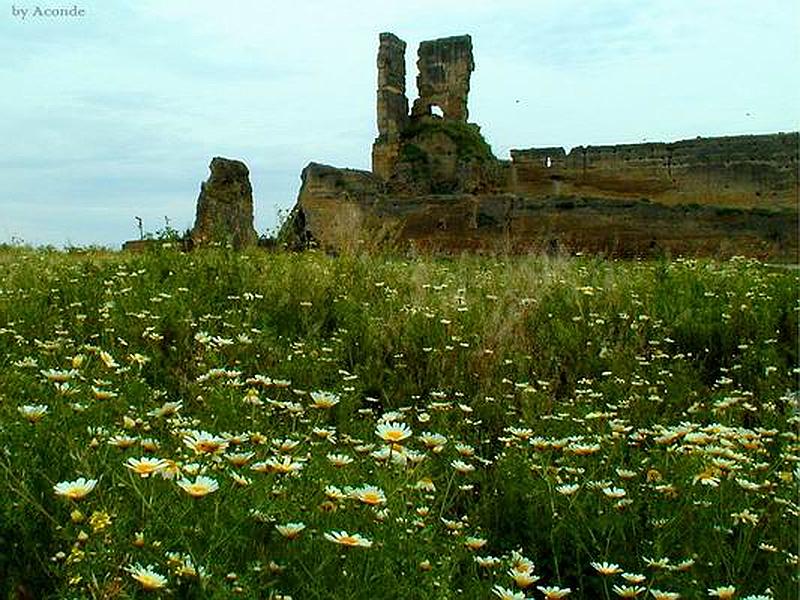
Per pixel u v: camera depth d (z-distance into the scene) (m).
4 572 2.39
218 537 2.44
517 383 5.96
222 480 2.82
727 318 7.85
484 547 3.39
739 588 2.87
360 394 5.67
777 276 11.82
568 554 3.34
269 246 14.86
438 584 2.49
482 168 51.75
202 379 4.91
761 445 4.37
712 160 47.81
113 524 2.39
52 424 3.06
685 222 43.12
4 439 2.90
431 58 62.53
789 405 5.45
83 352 5.79
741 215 42.41
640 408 5.50
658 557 2.95
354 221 12.84
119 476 2.69
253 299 8.34
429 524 3.02
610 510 3.37
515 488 3.75
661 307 8.39
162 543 2.39
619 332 7.57
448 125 57.91
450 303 8.05
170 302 7.41
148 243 11.70
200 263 9.98
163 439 3.66
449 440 4.37
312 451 3.82
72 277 9.76
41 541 2.50
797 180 45.97
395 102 62.88
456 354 6.61
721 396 5.74
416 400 5.95
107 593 2.12
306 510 2.79
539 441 3.96
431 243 45.84
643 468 3.92
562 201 44.72
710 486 3.54
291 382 5.79
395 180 55.81
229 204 30.50
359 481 3.32
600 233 44.06
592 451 3.81
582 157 50.66
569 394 6.25
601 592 3.08
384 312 7.82
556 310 8.27
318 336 7.51
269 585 2.27
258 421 4.22
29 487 2.60
